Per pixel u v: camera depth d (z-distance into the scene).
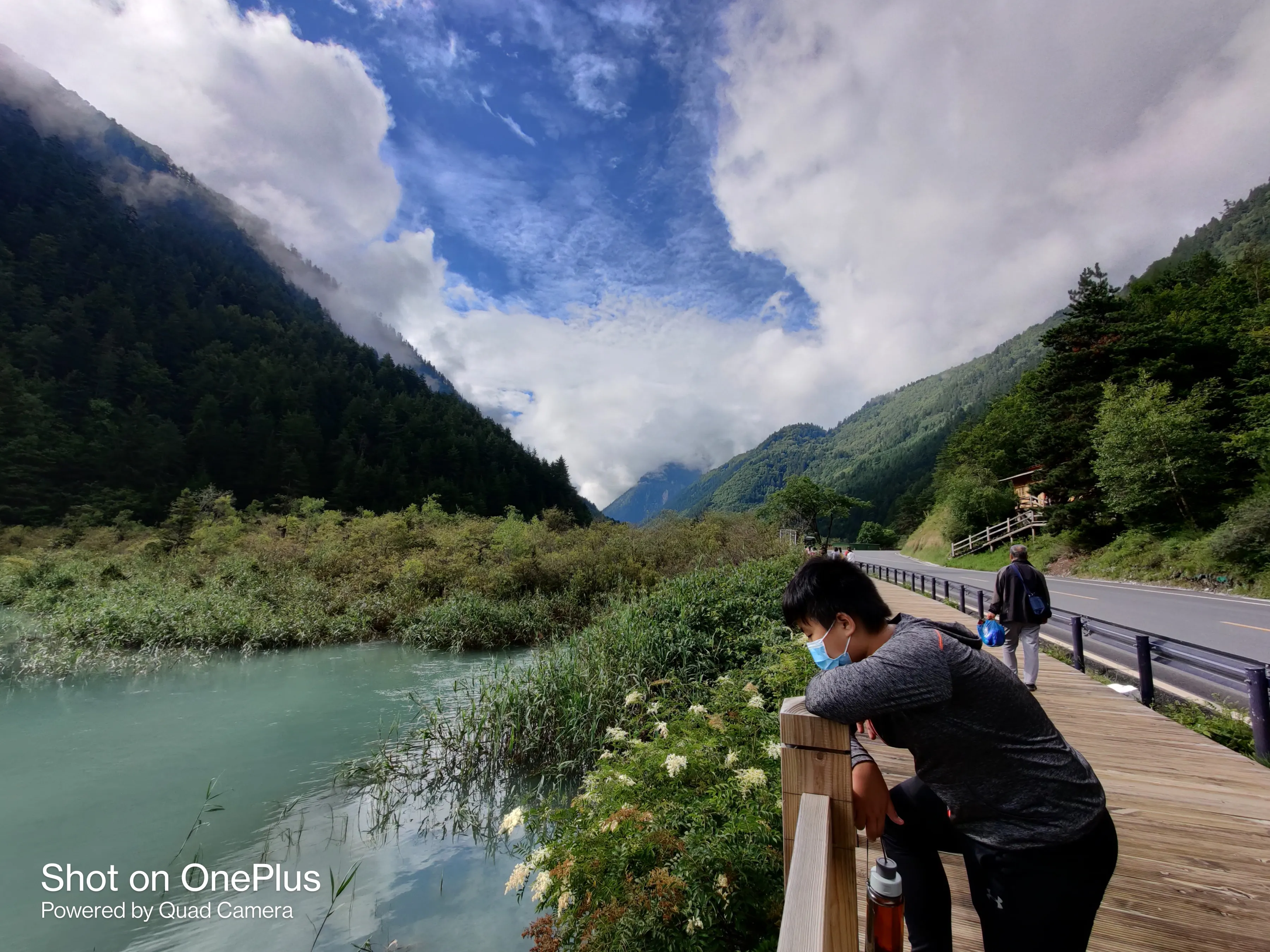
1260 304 26.02
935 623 1.40
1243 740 4.55
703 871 2.66
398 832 5.17
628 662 7.54
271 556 19.84
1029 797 1.24
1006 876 1.27
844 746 1.12
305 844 4.97
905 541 65.00
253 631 12.79
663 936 2.51
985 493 36.78
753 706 4.08
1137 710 5.17
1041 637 9.42
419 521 29.45
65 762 6.70
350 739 7.38
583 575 16.83
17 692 9.54
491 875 4.50
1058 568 24.12
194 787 6.06
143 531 32.84
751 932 2.60
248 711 8.51
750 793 3.07
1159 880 2.55
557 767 6.23
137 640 12.41
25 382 50.59
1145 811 3.22
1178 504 20.83
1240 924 2.24
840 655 1.47
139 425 52.00
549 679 7.28
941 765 1.31
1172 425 20.23
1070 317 26.22
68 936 3.83
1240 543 15.86
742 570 13.19
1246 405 20.09
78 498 41.81
